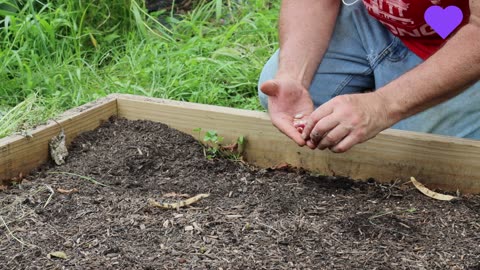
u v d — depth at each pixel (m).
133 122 2.16
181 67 2.60
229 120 2.08
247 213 1.83
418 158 1.95
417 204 1.88
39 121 2.13
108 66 2.73
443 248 1.72
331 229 1.78
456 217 1.84
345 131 1.75
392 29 2.07
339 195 1.92
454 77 1.72
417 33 2.03
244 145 2.08
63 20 2.75
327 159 2.02
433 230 1.79
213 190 1.92
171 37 2.88
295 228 1.77
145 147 2.06
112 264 1.65
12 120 2.19
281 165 2.05
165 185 1.94
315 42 2.06
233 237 1.74
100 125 2.15
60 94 2.47
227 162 2.05
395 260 1.68
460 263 1.68
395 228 1.79
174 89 2.50
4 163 1.94
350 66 2.18
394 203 1.89
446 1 1.91
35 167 2.01
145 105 2.16
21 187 1.92
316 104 2.22
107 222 1.79
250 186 1.95
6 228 1.77
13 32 2.78
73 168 2.00
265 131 2.06
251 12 2.92
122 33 2.96
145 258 1.67
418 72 1.75
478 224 1.81
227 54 2.67
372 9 2.04
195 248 1.70
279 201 1.88
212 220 1.79
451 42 1.74
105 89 2.53
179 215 1.81
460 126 2.07
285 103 1.94
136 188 1.92
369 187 1.95
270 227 1.77
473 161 1.92
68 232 1.75
